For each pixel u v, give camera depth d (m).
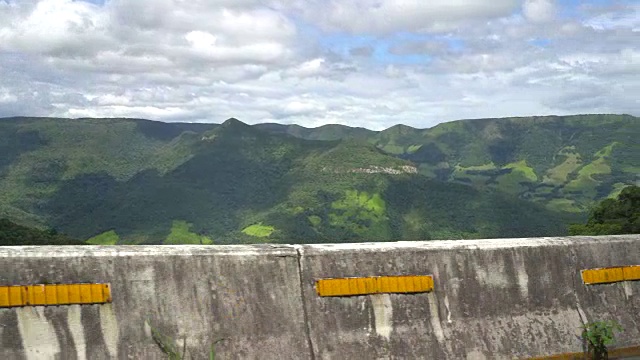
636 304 5.02
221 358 3.81
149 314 3.76
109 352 3.59
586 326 4.72
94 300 3.65
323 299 4.18
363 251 4.39
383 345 4.17
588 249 5.05
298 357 3.95
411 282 4.39
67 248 3.76
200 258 4.02
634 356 4.76
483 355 4.35
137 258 3.86
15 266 3.56
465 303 4.50
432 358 4.22
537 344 4.54
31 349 3.44
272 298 4.07
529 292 4.72
